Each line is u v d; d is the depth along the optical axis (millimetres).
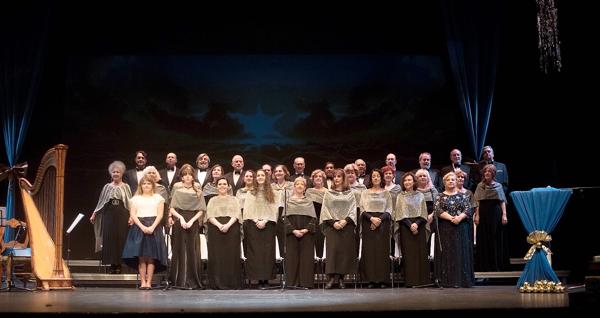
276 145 11719
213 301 6316
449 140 11656
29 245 8719
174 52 11805
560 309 5391
